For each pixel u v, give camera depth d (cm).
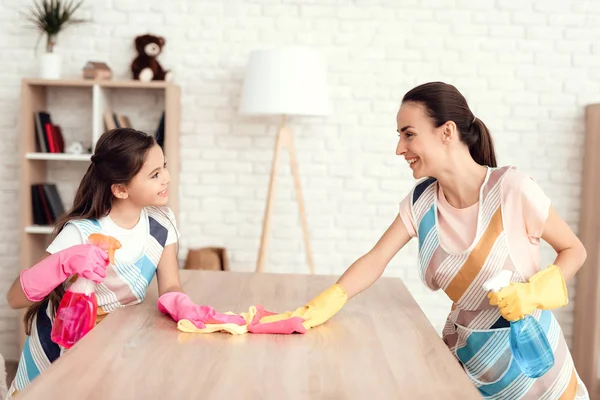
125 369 119
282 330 150
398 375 120
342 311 175
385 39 381
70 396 105
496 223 168
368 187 387
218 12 381
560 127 383
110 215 185
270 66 329
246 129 386
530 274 170
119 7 381
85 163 388
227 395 107
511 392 171
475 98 383
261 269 349
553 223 169
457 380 118
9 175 388
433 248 176
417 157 173
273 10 381
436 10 380
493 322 172
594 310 364
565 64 381
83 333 155
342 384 114
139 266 183
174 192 372
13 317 392
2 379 238
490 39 381
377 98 384
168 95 357
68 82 353
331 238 390
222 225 390
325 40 381
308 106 327
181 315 154
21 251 361
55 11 360
